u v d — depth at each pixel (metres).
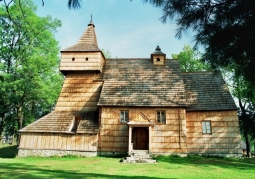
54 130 22.44
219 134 22.36
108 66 27.00
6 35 29.25
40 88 28.52
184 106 22.28
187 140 22.55
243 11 4.64
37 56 28.09
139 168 15.17
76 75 25.92
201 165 16.84
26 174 11.44
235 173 13.84
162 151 21.53
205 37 5.30
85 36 28.52
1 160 19.03
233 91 29.44
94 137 22.27
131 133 21.17
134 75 25.44
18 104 30.53
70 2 4.38
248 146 29.56
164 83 24.38
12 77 28.72
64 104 24.86
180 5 4.96
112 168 15.03
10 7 26.64
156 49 27.47
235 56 5.23
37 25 28.80
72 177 10.71
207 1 4.92
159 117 22.67
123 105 22.61
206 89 24.78
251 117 23.53
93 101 24.81
